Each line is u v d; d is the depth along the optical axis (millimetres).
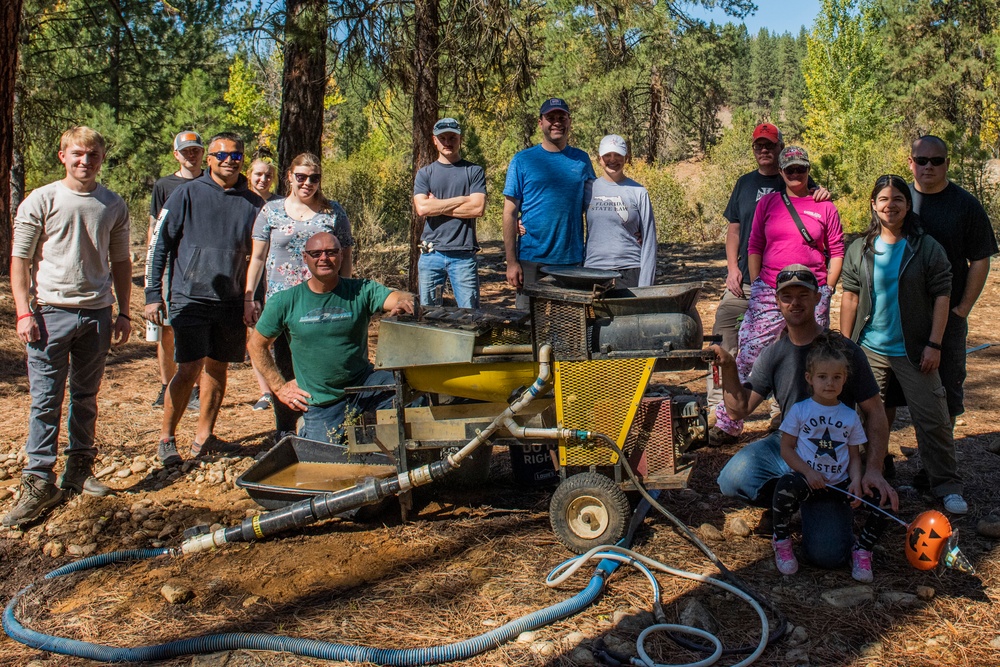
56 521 4738
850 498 3979
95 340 4879
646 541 4242
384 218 18828
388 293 4773
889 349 4582
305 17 9125
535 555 4109
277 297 4730
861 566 3834
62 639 3537
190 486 5191
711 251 16688
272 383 4844
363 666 3289
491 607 3666
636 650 3305
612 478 4246
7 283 9641
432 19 10039
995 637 3381
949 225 4488
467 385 4273
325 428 4906
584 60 22797
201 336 5348
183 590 3840
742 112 29438
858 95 28375
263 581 3977
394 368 4273
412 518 4586
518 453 4910
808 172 5273
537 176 5719
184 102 18531
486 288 12734
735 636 3416
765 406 6504
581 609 3615
